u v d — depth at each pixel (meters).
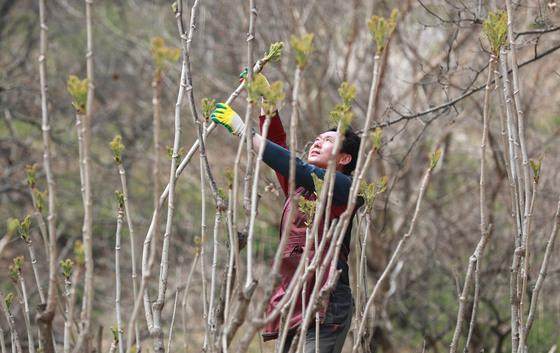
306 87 13.65
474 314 5.17
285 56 14.24
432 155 4.33
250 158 4.19
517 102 4.94
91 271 3.76
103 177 17.81
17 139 16.20
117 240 4.58
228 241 4.40
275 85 3.84
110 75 18.84
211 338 4.24
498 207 14.09
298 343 4.08
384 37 3.77
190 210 16.52
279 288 5.66
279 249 3.81
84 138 3.65
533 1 10.26
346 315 5.67
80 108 3.63
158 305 4.41
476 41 11.59
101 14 19.77
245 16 14.59
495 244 13.37
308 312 4.00
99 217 17.89
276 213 14.28
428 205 14.59
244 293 3.96
